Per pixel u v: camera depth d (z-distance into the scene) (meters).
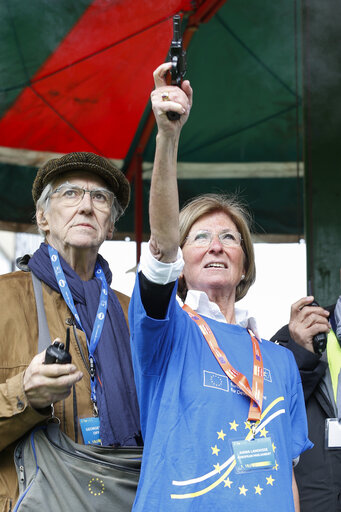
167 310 1.93
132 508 1.95
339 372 2.97
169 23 6.00
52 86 6.22
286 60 6.62
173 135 1.81
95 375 2.38
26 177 6.61
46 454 2.15
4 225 6.54
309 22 5.66
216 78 6.80
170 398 1.94
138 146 6.82
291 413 2.24
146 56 6.18
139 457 2.23
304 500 2.85
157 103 1.77
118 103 6.46
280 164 6.96
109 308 2.55
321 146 5.53
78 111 6.44
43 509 2.08
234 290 2.35
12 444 2.21
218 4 5.89
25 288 2.46
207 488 1.84
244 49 6.61
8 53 5.94
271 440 1.97
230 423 1.94
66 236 2.51
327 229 5.42
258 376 2.08
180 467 1.86
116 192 2.69
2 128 6.41
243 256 2.40
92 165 2.58
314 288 5.35
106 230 2.59
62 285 2.47
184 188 7.09
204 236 2.33
